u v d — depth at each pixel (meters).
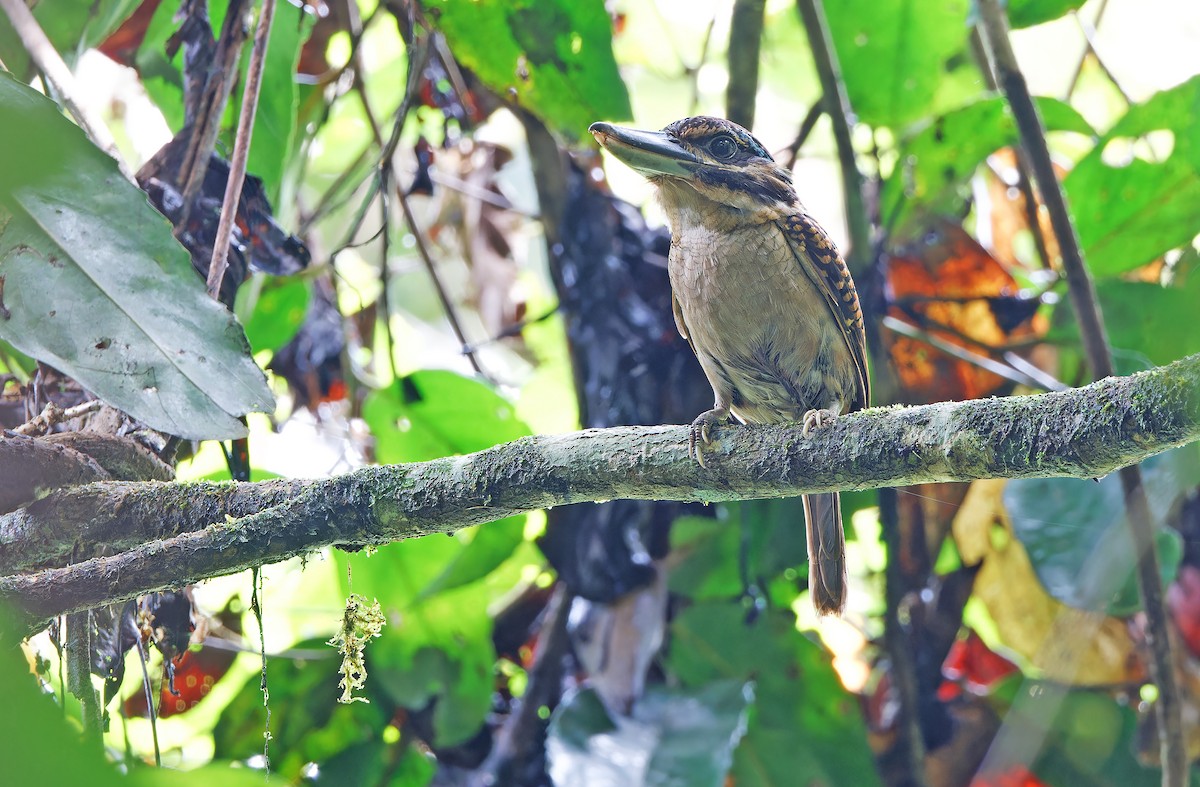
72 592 4.89
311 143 7.98
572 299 8.02
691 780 7.09
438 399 8.07
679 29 10.14
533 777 7.88
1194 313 4.45
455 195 9.46
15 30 6.54
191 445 7.18
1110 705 7.91
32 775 1.70
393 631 8.00
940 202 8.13
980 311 8.45
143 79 7.46
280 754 7.94
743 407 7.72
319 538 5.14
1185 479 4.71
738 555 8.16
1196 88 7.61
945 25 8.20
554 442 5.22
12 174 1.83
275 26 7.15
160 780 1.98
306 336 8.12
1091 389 4.29
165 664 6.25
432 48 7.86
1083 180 8.06
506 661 8.63
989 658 8.65
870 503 8.31
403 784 8.01
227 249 5.79
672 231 7.35
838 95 7.82
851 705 7.80
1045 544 7.27
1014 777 7.89
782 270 7.00
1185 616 8.01
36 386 6.23
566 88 7.29
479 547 7.89
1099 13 9.15
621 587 7.75
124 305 5.07
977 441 4.51
